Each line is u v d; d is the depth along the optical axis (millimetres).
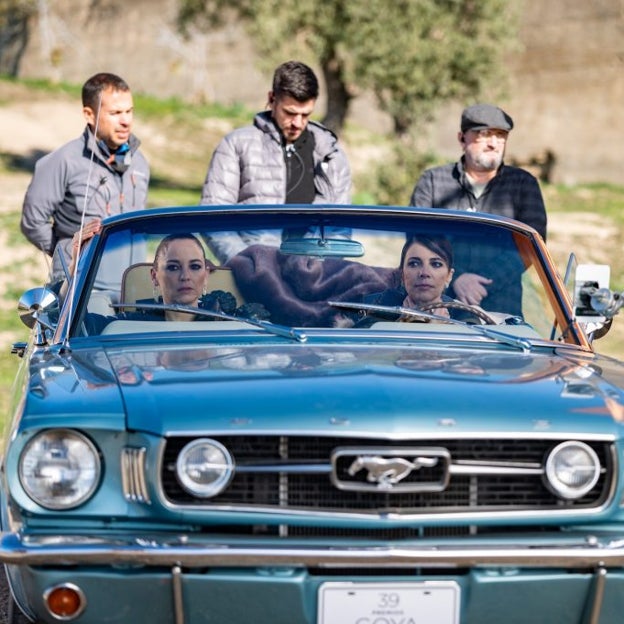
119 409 4965
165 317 6422
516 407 5055
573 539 4957
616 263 25156
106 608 4824
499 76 32844
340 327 6387
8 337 16734
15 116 43688
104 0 55531
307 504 4910
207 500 4895
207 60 52750
